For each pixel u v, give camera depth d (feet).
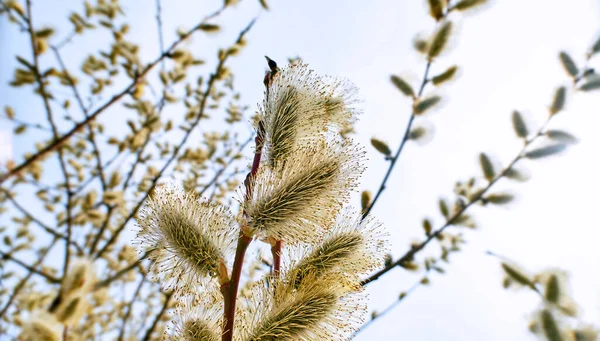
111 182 1.00
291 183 0.56
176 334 0.54
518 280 0.50
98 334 1.10
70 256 0.86
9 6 0.78
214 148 1.35
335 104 0.64
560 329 0.44
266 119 0.60
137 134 1.06
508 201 0.65
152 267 0.57
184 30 0.88
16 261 0.79
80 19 0.96
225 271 0.54
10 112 0.93
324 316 0.55
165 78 0.99
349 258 0.58
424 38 0.62
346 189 0.57
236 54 0.94
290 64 0.63
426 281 0.79
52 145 0.76
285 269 0.57
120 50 0.93
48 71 0.87
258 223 0.55
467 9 0.59
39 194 1.06
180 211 0.57
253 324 0.54
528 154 0.62
